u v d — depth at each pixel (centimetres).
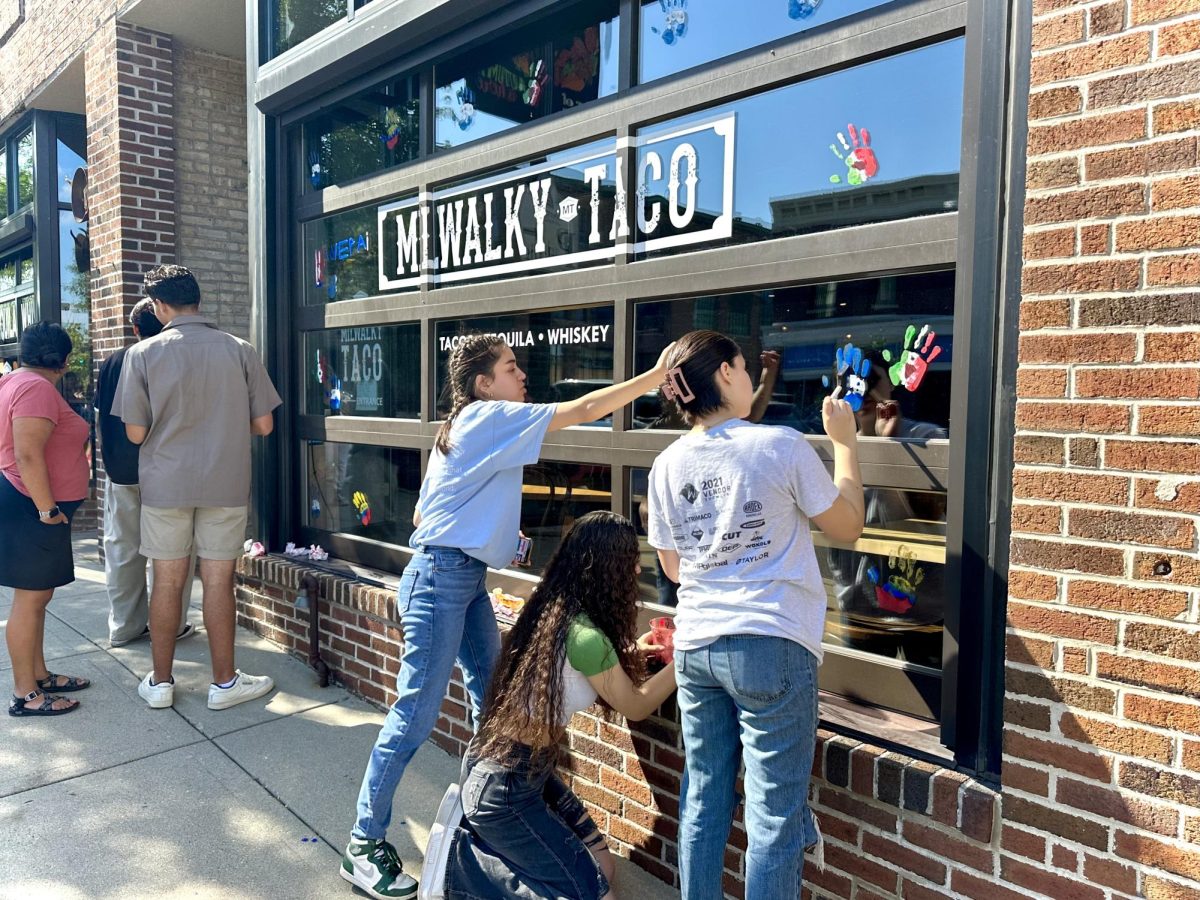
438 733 362
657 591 314
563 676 231
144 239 618
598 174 325
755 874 188
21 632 381
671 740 265
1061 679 191
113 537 468
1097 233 183
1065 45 187
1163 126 174
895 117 243
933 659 244
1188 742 175
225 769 338
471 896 234
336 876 271
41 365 383
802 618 192
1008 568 205
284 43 477
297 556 482
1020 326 196
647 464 310
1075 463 188
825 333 262
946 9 226
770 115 273
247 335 675
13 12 779
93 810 305
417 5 368
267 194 487
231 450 386
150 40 613
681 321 302
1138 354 179
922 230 232
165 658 397
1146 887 181
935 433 237
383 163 436
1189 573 174
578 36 336
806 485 191
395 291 426
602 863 264
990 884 204
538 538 363
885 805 221
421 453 411
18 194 854
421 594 266
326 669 423
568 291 335
